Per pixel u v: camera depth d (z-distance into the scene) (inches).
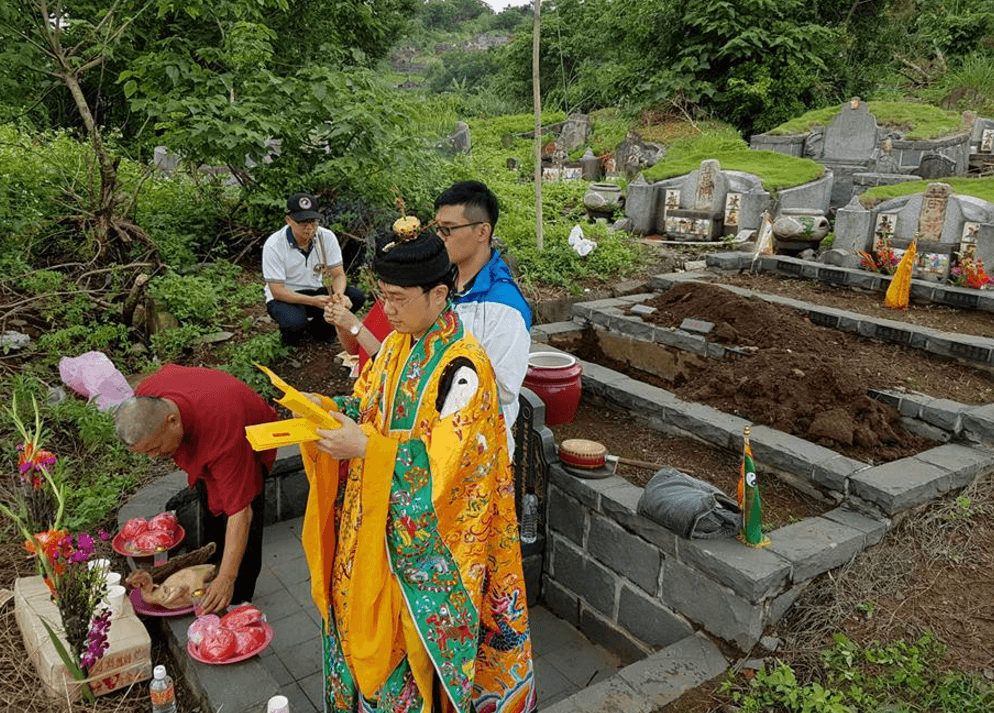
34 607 111.3
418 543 75.4
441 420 76.1
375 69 573.3
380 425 81.0
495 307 104.8
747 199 388.2
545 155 646.5
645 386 201.5
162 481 151.3
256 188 280.5
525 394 161.9
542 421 161.5
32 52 244.1
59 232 256.7
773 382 182.5
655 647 141.2
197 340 215.8
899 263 284.7
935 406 174.1
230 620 112.7
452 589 77.3
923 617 125.3
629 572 144.7
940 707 108.0
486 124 726.5
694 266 341.1
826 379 180.5
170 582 119.2
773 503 154.1
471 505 78.0
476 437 76.5
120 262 250.2
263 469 128.3
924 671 114.0
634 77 695.1
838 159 555.8
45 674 102.3
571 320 266.8
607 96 751.1
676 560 134.3
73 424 172.9
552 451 160.9
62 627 106.1
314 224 205.8
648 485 140.9
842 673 114.6
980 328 245.0
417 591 76.8
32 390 174.9
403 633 79.2
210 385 116.0
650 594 140.8
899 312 265.0
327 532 84.6
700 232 400.2
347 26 418.0
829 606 127.6
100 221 241.0
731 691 115.4
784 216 356.5
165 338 213.2
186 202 294.5
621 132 658.2
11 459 155.6
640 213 418.9
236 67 264.1
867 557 136.7
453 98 832.3
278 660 134.0
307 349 221.6
